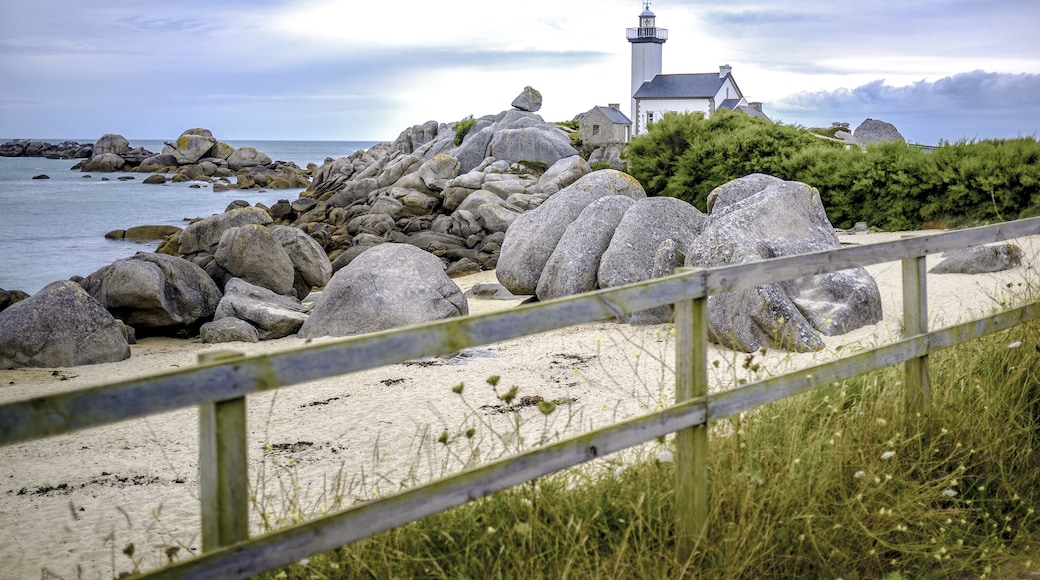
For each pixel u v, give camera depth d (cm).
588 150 4900
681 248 1397
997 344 638
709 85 7756
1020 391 597
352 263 1553
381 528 318
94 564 534
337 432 829
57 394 254
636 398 873
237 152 8969
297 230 2036
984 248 1489
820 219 1306
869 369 501
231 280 1719
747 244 1159
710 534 425
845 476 489
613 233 1524
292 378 300
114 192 6981
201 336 1524
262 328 1540
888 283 1467
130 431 905
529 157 4344
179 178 8269
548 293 1539
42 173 9544
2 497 693
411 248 1573
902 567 455
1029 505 514
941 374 601
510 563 407
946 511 484
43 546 572
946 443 536
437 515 432
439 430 808
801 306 1139
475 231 3102
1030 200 2169
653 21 9344
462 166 4512
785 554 438
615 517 445
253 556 291
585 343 1212
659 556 412
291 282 1869
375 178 4234
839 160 2533
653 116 7900
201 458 295
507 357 1152
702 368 415
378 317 1469
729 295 1096
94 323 1356
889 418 535
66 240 3981
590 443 374
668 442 503
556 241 1650
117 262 1588
